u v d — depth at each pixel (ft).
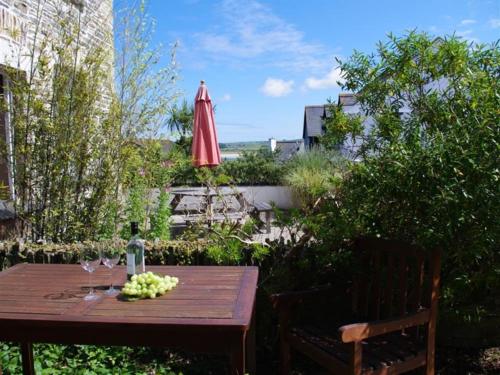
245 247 10.75
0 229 15.21
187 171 28.86
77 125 14.73
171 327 5.99
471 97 8.61
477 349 10.78
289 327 9.11
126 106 16.52
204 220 14.67
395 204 9.38
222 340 6.20
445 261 9.32
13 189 14.53
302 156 35.73
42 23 15.46
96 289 7.54
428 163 8.12
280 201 35.68
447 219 8.40
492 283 9.64
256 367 10.19
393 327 7.49
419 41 9.38
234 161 39.09
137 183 17.61
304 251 10.55
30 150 14.24
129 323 6.04
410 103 9.76
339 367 7.54
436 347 10.92
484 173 7.86
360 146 10.32
